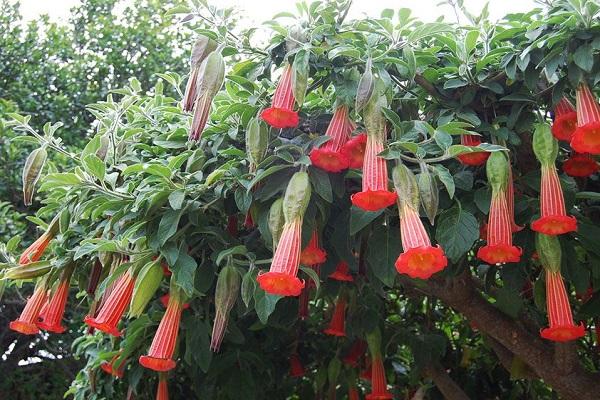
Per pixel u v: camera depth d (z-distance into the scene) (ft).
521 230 8.49
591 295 9.66
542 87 8.65
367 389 15.30
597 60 7.52
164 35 29.81
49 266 9.45
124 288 8.27
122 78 28.37
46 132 9.77
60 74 26.91
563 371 9.61
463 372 14.20
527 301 11.69
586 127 7.10
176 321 8.24
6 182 23.27
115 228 9.07
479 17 9.53
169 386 12.56
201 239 8.73
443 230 7.73
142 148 10.44
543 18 8.19
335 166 7.61
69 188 9.95
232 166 8.42
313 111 9.16
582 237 8.35
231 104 8.97
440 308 14.71
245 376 11.05
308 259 8.04
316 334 13.14
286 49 7.89
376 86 7.57
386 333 12.55
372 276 9.07
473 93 8.38
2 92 25.68
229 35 8.29
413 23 9.06
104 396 12.63
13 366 25.18
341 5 8.33
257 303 7.80
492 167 7.68
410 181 7.23
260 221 8.15
